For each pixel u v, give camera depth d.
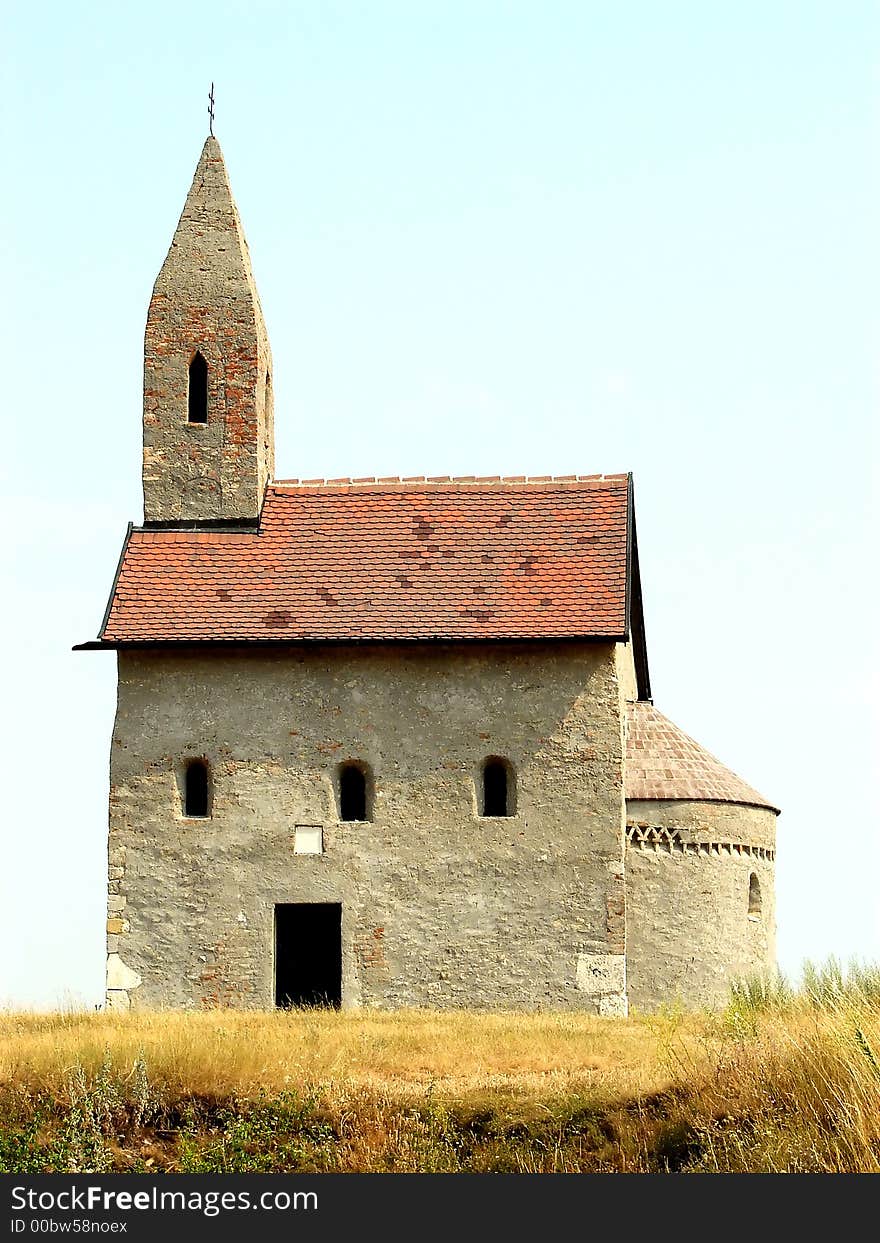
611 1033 36.34
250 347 50.28
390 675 46.31
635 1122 26.81
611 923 44.97
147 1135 28.05
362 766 46.12
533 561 48.06
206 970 45.31
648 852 48.88
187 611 47.09
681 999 47.66
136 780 46.19
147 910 45.62
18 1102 28.48
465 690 46.19
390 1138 27.09
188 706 46.44
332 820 45.75
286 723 46.19
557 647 46.16
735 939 49.44
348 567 48.22
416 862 45.50
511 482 50.44
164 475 49.84
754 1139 24.97
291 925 46.72
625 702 49.94
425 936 45.19
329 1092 28.66
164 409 50.09
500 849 45.44
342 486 50.59
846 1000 29.94
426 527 49.28
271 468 51.97
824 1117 25.00
